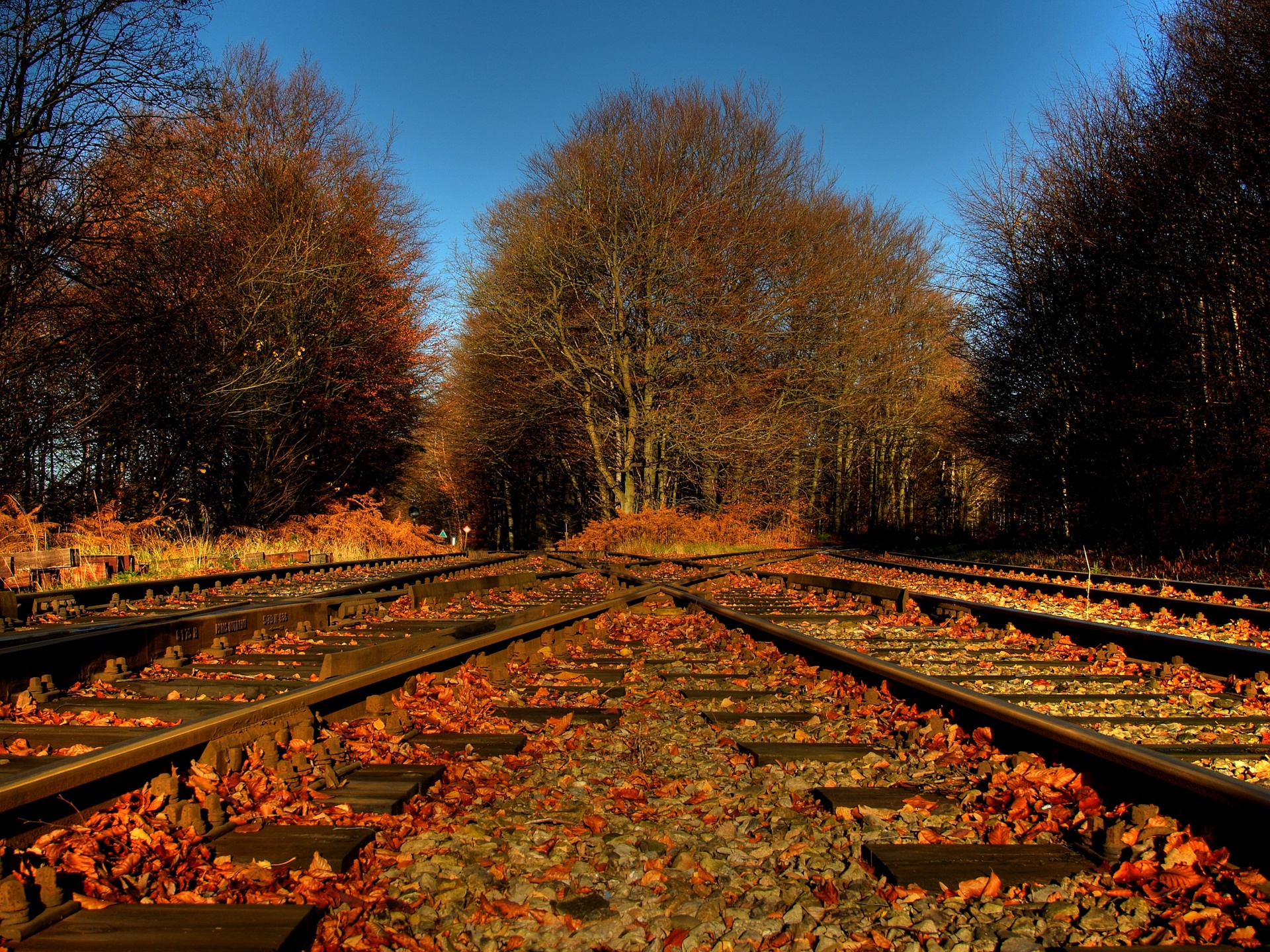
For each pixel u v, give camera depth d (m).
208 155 22.77
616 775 4.55
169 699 5.92
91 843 3.08
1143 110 22.31
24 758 4.36
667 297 33.75
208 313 23.28
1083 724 5.26
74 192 19.06
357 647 8.10
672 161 33.91
